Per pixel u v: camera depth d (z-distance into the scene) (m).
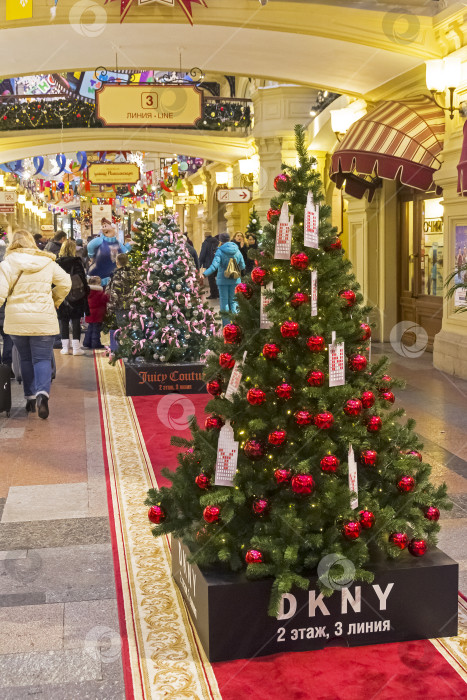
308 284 3.20
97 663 3.00
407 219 12.23
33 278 6.99
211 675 2.92
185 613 3.41
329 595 2.98
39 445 6.24
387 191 12.41
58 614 3.39
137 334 8.85
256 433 3.21
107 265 13.17
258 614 3.04
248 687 2.83
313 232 3.16
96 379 9.41
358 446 3.15
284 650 3.08
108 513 4.66
